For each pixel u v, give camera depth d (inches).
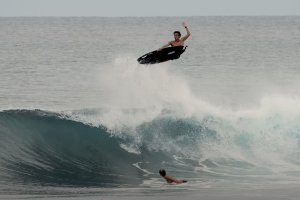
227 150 3417.8
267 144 3481.8
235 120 3587.6
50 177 2915.8
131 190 2650.1
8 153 3221.0
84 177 2935.5
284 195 2477.9
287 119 3617.1
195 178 2913.4
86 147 3363.7
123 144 3420.3
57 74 7450.8
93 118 3548.2
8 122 3491.6
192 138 3479.3
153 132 3489.2
